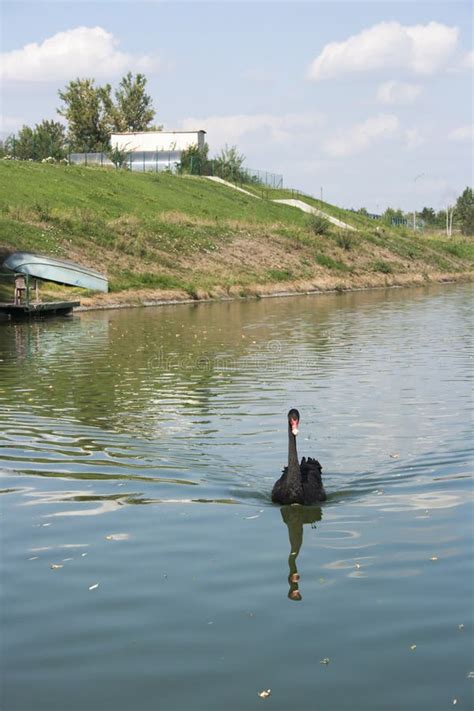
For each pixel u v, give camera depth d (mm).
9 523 11250
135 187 74875
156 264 54875
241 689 7262
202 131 102688
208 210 75438
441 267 81625
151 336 32219
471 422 16859
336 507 11930
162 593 9094
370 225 96500
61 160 85500
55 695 7215
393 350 27922
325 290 61062
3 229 50375
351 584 9266
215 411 18172
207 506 11969
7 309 38906
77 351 27766
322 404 18875
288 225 76062
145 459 14328
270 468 13867
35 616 8602
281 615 8555
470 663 7586
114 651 7898
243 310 44688
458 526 11008
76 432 16234
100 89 129000
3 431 16266
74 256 50844
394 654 7770
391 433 16094
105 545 10477
